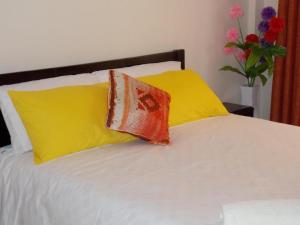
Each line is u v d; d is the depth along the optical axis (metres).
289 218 1.03
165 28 3.02
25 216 1.74
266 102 3.96
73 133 1.91
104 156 1.86
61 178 1.65
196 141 2.06
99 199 1.46
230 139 2.08
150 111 2.03
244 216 1.05
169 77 2.49
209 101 2.53
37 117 1.88
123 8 2.70
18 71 2.21
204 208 1.33
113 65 2.62
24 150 1.96
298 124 3.53
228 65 3.66
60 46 2.39
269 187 1.49
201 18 3.30
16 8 2.16
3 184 1.85
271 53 3.17
